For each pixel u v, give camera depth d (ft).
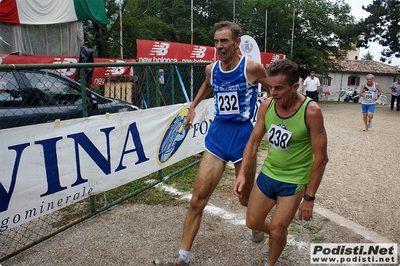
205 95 10.80
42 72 14.53
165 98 18.65
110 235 11.03
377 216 12.90
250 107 9.91
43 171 9.71
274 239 7.81
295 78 6.96
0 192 8.68
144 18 68.08
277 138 7.61
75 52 36.88
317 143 7.15
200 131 17.75
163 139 14.79
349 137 29.30
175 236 11.00
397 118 45.96
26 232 11.19
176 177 16.63
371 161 21.08
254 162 9.76
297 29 78.89
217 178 9.50
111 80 21.59
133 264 9.45
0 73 13.14
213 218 12.30
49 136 9.74
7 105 13.23
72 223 11.21
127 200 13.84
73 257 9.75
